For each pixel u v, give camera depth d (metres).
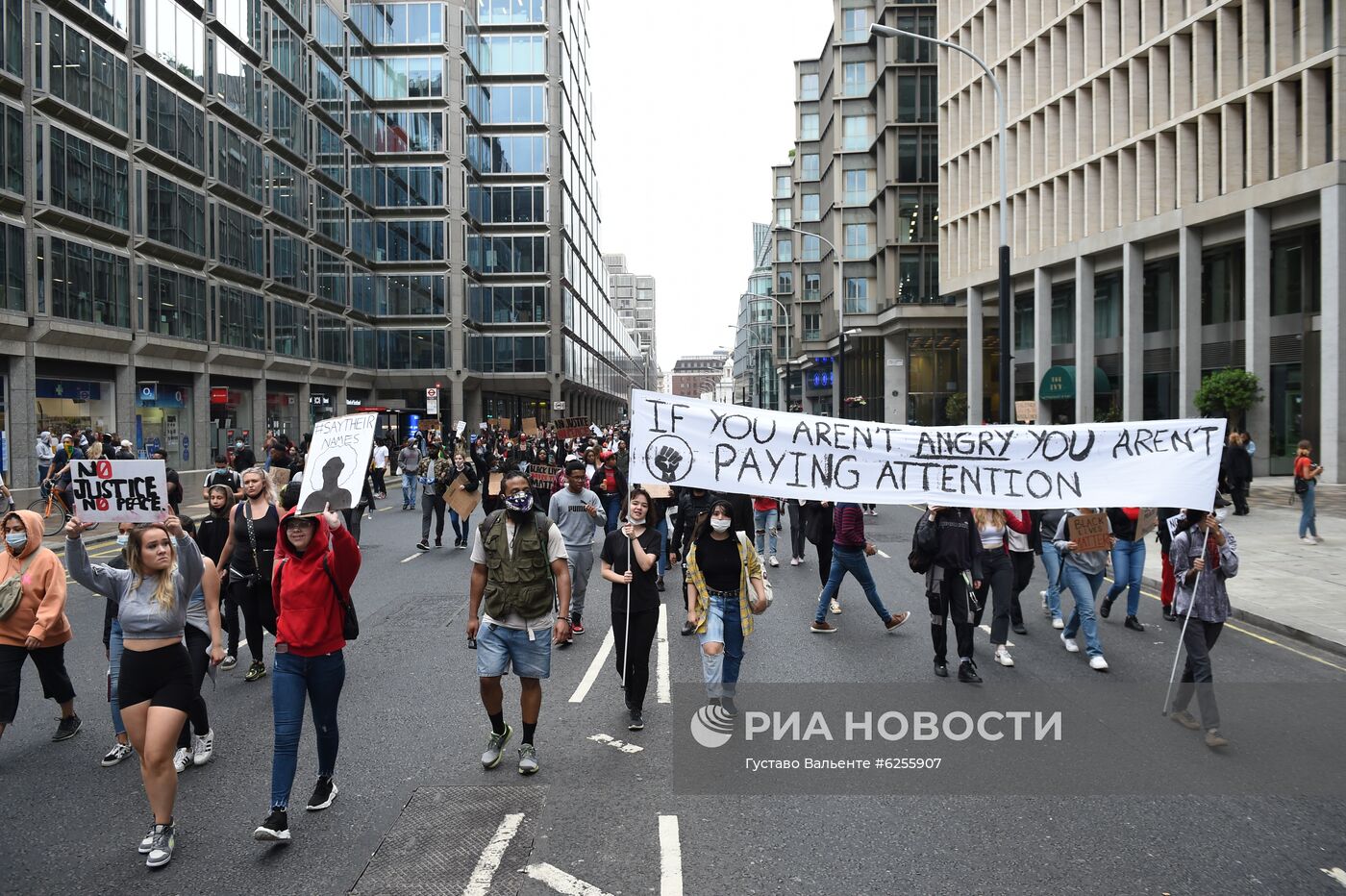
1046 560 9.80
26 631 6.01
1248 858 4.48
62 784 5.60
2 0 25.08
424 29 57.25
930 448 6.98
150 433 33.94
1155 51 31.55
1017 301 44.41
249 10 40.59
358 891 4.22
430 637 9.38
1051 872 4.34
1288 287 27.73
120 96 30.81
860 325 62.03
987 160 43.53
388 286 56.94
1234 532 16.84
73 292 27.94
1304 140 25.64
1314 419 26.88
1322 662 8.34
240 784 5.55
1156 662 8.30
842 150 65.12
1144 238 32.62
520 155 61.88
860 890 4.17
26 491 24.97
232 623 8.29
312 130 47.84
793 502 14.33
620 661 6.53
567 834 4.77
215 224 37.41
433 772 5.68
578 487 9.65
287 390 46.06
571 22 68.62
